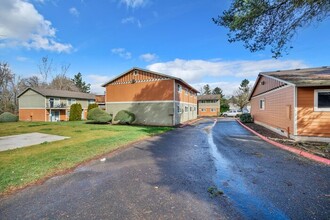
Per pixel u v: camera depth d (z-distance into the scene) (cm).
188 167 558
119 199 366
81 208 336
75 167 567
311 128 938
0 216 316
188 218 300
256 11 677
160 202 353
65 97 3744
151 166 570
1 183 441
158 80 2095
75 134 1234
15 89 4288
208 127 1762
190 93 2866
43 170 527
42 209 335
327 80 922
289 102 1038
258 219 296
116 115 2123
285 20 708
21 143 930
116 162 614
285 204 338
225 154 704
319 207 325
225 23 772
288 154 690
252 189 402
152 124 2103
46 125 1955
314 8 646
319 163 573
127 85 2286
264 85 1598
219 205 340
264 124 1638
